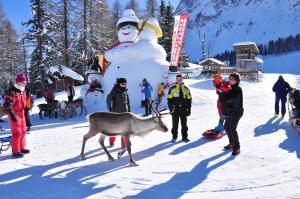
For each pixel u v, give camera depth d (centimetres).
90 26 3619
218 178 691
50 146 1017
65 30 3603
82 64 3775
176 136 1038
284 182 656
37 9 3559
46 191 647
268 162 786
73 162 835
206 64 5116
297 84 3769
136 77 1988
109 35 4047
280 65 12875
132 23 2098
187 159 834
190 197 602
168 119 1506
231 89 861
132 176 719
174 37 2278
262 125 1246
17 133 884
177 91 1024
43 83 3569
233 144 866
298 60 13262
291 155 840
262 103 1923
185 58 5528
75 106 1889
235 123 861
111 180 697
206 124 1331
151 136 1115
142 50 2022
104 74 2125
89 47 3547
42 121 1742
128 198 604
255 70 4034
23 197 621
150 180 691
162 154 890
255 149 905
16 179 715
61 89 3603
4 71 4253
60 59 3619
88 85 2216
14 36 4872
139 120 815
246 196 597
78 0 3566
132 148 962
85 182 689
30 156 898
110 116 812
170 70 2031
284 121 1316
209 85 3216
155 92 1972
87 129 1341
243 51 4422
